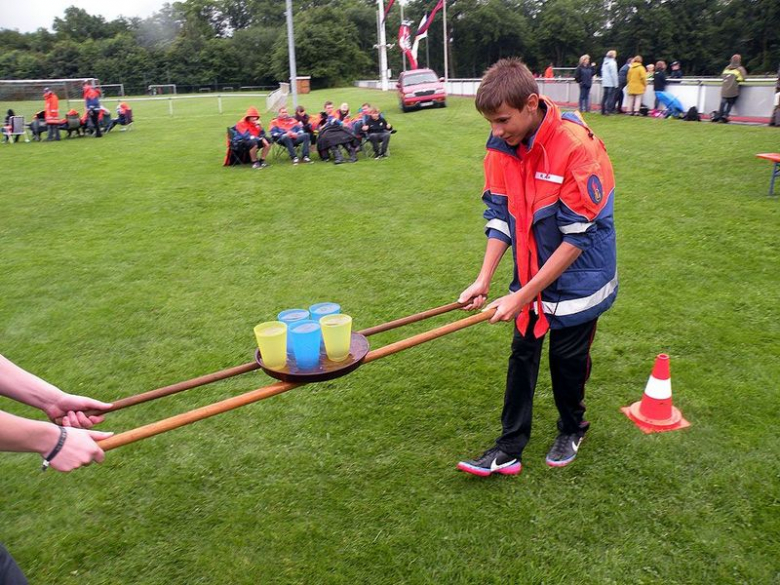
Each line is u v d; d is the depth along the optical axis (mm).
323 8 68438
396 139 15172
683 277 5430
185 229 8094
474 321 2576
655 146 11570
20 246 7621
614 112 17000
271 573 2564
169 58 72812
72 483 3174
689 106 15234
